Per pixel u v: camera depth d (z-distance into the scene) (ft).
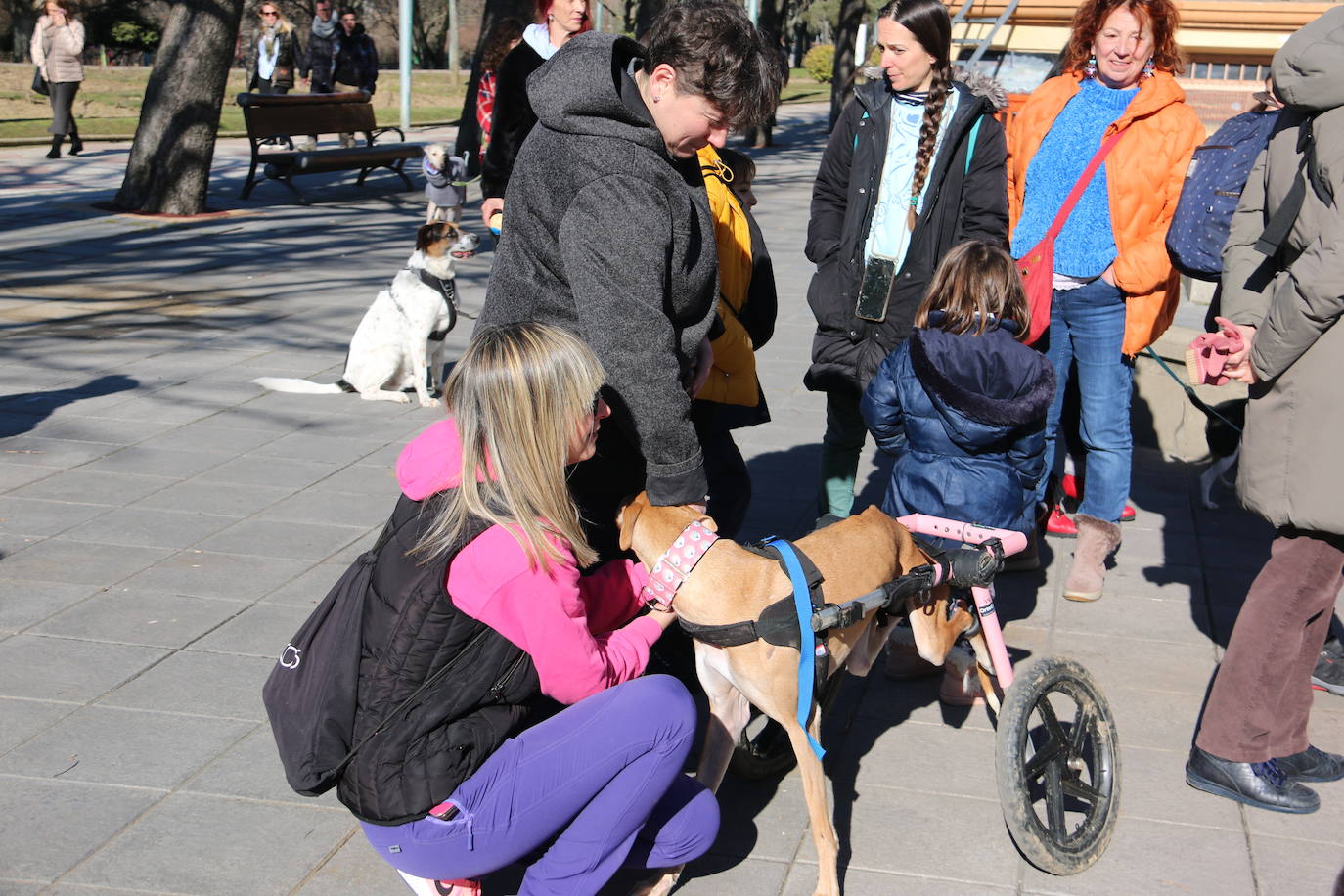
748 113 8.54
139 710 11.66
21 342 25.88
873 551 9.47
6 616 13.50
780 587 8.66
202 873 9.36
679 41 8.31
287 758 7.75
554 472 7.71
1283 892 9.44
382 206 47.42
